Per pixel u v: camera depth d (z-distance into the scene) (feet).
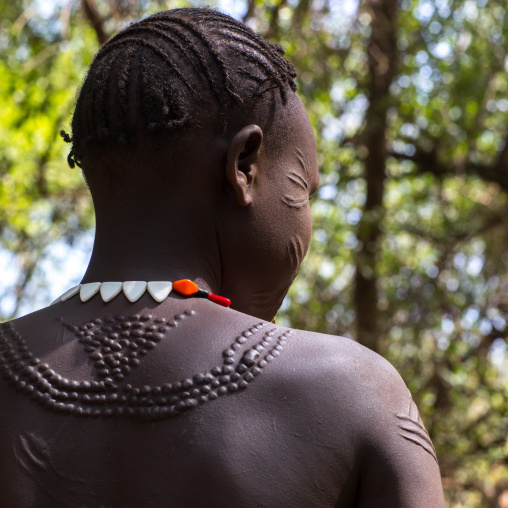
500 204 30.09
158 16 4.28
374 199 27.02
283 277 4.31
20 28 23.27
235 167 3.96
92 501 3.46
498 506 26.73
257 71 4.11
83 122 4.13
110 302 3.88
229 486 3.38
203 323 3.76
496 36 25.22
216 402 3.52
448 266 27.43
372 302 26.27
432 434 25.95
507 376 29.04
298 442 3.48
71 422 3.60
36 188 26.27
